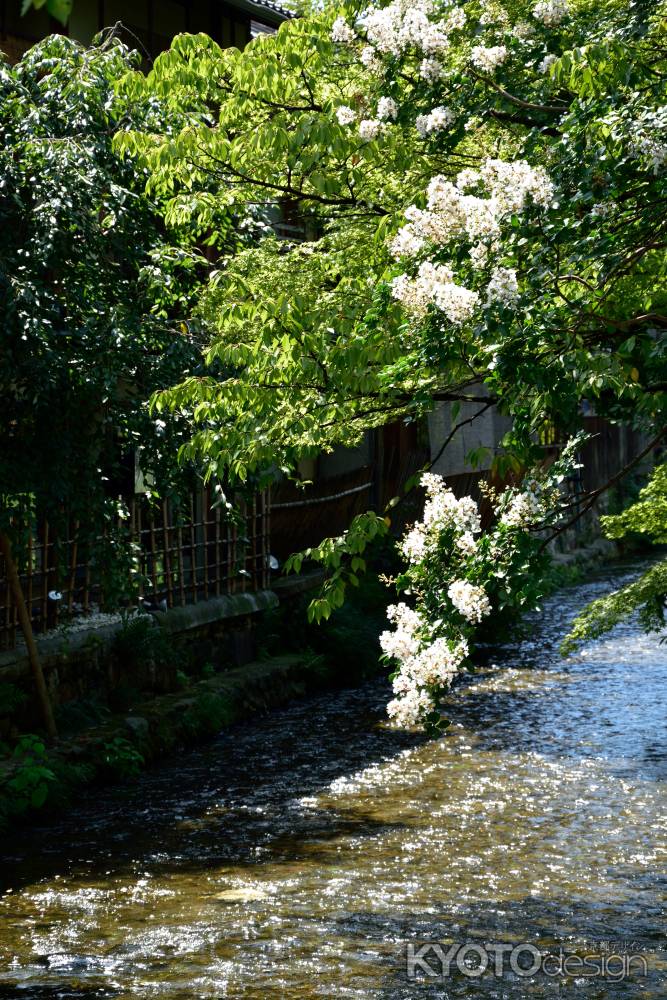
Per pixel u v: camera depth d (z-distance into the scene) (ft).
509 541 16.15
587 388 14.78
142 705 39.19
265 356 20.95
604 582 78.95
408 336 16.89
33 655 34.01
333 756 37.11
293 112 25.54
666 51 21.04
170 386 32.30
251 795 32.76
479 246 15.55
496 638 57.72
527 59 21.79
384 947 21.49
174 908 23.79
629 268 17.70
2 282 29.25
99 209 32.42
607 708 43.14
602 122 16.79
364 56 21.98
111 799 32.63
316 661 48.24
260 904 23.91
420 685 16.17
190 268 35.70
